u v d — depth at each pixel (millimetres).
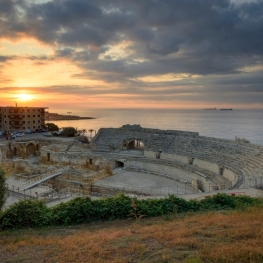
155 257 13867
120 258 13859
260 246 14258
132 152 71750
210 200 27453
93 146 74750
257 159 47531
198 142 64000
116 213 23656
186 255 13734
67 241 17312
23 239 18562
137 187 47656
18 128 118625
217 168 51438
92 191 48688
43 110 129250
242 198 27859
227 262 12680
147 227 19781
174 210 24562
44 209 23922
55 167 56344
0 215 22062
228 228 18016
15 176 52406
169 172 56938
